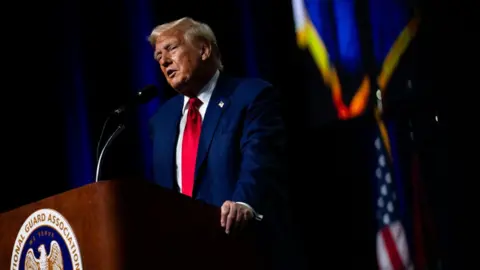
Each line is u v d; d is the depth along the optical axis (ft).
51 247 20.22
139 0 49.03
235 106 25.54
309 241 44.52
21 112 48.16
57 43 49.19
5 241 21.88
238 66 47.01
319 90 45.39
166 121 27.12
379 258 42.06
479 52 40.45
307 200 44.98
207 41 27.27
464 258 38.86
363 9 44.21
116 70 49.11
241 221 21.83
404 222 41.27
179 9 48.14
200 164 24.82
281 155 25.27
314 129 45.29
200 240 20.84
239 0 47.47
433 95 41.19
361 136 43.60
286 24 46.75
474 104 40.14
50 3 49.32
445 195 39.96
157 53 27.20
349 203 43.80
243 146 24.77
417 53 42.06
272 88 26.30
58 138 48.60
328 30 45.44
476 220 38.93
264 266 22.97
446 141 40.37
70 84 49.01
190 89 26.86
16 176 47.47
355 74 44.16
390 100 42.68
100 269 18.76
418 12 42.34
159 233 19.65
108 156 47.37
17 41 48.60
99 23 49.47
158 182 26.23
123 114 25.52
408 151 41.60
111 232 18.79
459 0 41.22
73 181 48.32
